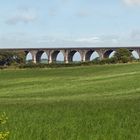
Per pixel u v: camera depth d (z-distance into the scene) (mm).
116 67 129625
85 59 190875
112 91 69875
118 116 33031
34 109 40438
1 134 13742
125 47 179750
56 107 42438
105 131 25141
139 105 42938
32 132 24734
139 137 22969
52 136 23375
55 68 147875
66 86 83000
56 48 197250
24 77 116312
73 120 30891
